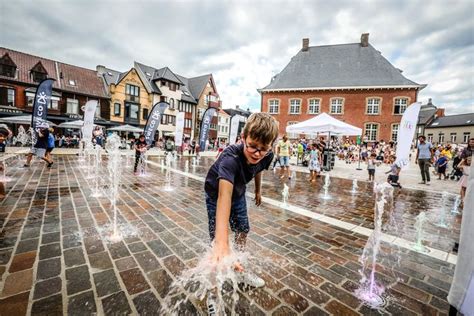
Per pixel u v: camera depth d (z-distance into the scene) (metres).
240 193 1.75
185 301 1.78
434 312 1.79
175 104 37.00
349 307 1.81
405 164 7.42
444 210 4.96
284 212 4.33
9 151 14.59
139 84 32.16
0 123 21.97
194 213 3.94
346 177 9.97
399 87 25.67
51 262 2.25
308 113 29.53
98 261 2.30
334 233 3.38
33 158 11.32
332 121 10.96
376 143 26.20
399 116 26.02
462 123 45.81
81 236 2.87
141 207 4.20
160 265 2.27
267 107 31.47
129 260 2.34
